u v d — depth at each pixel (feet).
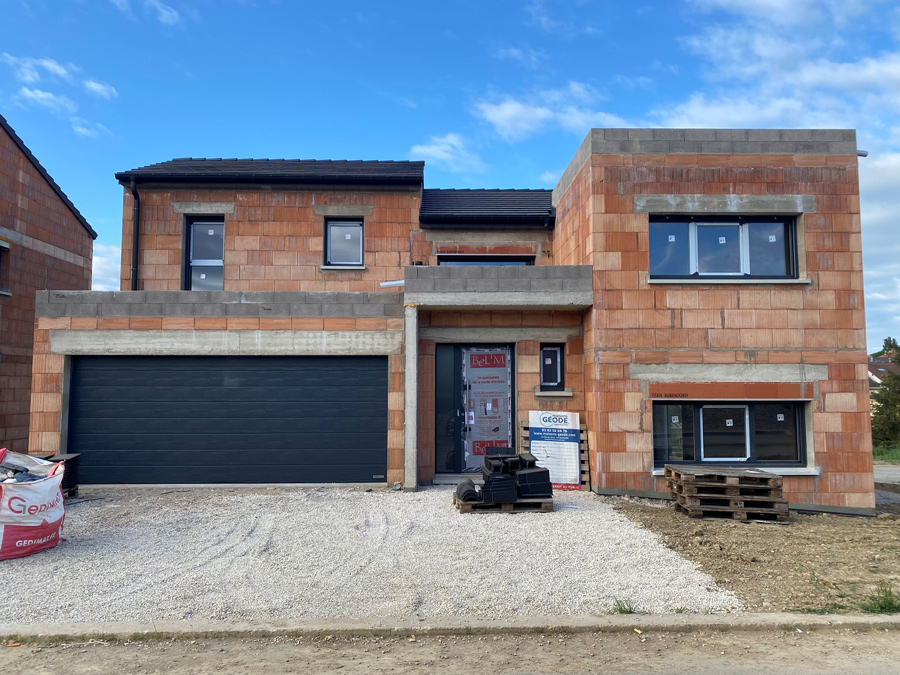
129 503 31.94
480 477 37.81
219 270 44.14
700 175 35.76
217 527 26.89
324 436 36.60
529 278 35.94
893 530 28.73
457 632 16.57
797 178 35.81
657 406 35.83
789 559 22.86
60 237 54.90
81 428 36.14
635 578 20.42
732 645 16.01
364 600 18.39
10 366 47.39
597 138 35.81
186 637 16.26
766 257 36.40
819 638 16.44
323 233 44.27
